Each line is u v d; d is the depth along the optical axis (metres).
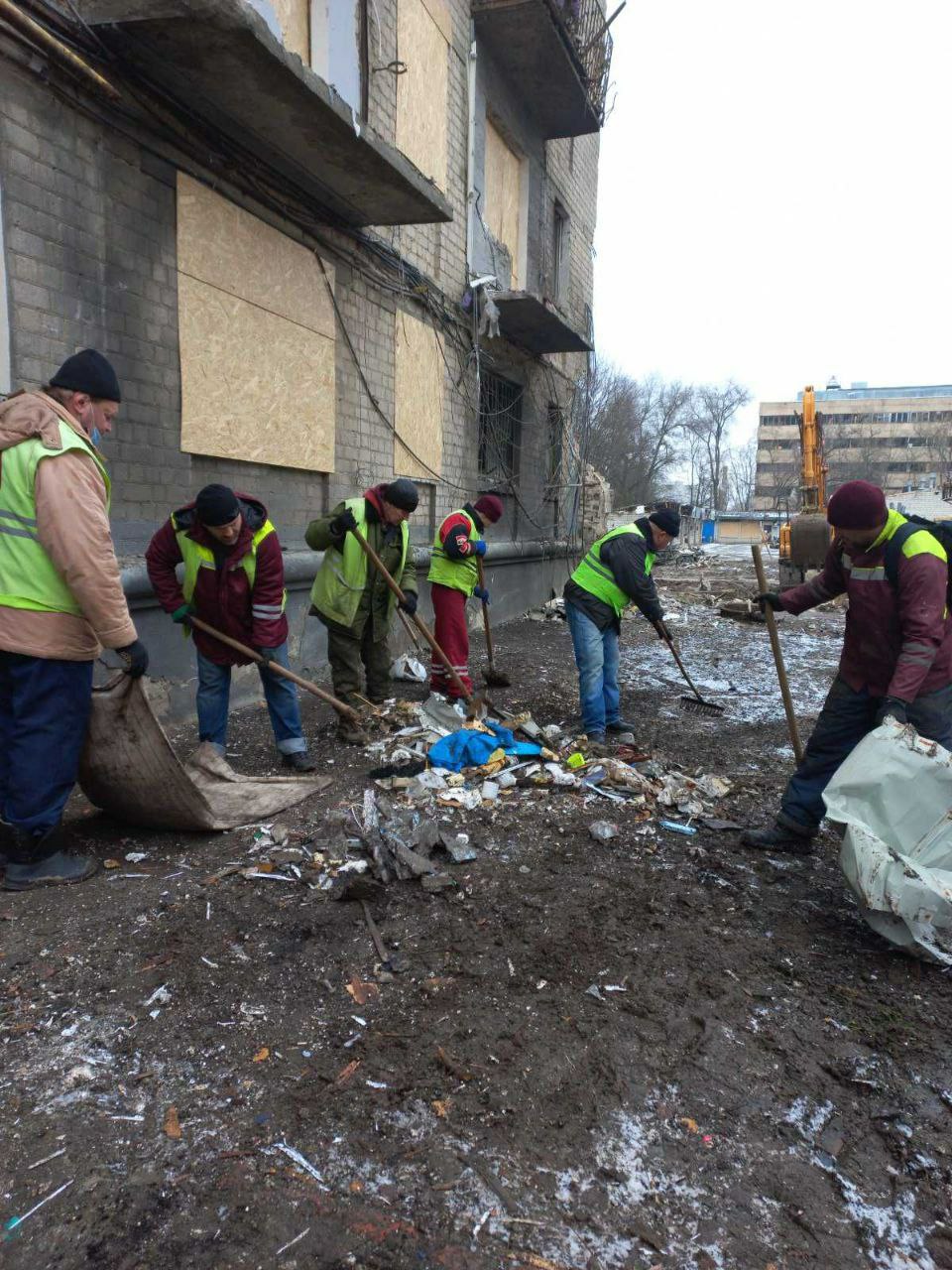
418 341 8.25
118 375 4.61
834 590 3.66
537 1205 1.76
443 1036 2.29
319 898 3.04
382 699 5.74
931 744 2.69
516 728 5.09
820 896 3.23
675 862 3.48
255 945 2.71
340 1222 1.70
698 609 13.23
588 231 14.66
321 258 6.44
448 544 5.53
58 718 2.98
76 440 2.84
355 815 3.71
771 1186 1.84
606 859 3.48
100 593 2.87
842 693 3.39
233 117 4.98
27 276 4.00
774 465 97.06
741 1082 2.16
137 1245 1.63
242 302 5.56
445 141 8.49
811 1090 2.14
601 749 4.82
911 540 3.02
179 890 3.06
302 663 6.61
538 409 12.66
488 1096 2.06
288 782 4.08
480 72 9.28
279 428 6.04
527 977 2.58
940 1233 1.74
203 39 4.16
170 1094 2.04
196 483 5.35
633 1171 1.87
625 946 2.79
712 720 5.96
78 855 3.35
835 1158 1.93
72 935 2.73
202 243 5.16
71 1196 1.73
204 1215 1.70
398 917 2.93
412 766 4.41
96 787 3.43
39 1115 1.96
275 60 4.34
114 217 4.49
